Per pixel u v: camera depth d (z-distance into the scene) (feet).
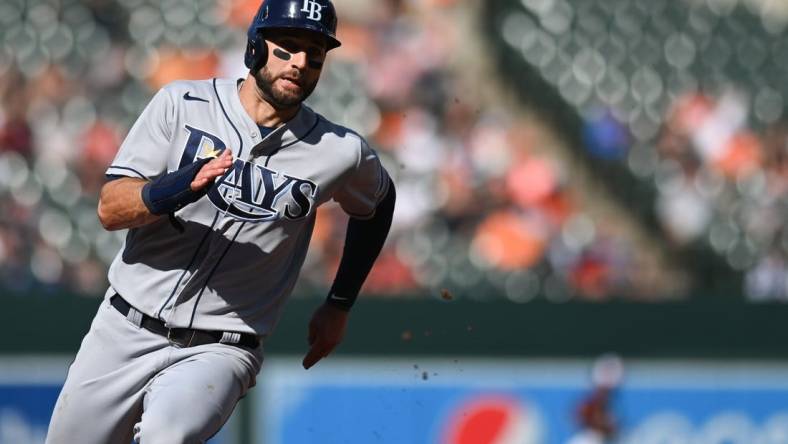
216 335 37.93
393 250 91.61
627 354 82.07
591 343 81.76
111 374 37.96
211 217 36.86
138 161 36.50
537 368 80.84
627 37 105.19
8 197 88.84
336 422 78.07
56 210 88.79
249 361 38.47
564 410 80.94
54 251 87.25
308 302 78.13
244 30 99.14
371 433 78.43
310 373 77.92
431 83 101.81
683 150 101.35
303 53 36.11
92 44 96.89
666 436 81.66
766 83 104.68
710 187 99.86
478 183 96.58
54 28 96.84
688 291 95.25
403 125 98.73
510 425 80.18
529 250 93.40
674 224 97.96
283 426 77.10
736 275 96.32
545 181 97.76
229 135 36.91
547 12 105.81
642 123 102.17
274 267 38.40
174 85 37.55
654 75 104.06
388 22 105.09
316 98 98.94
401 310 79.92
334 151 37.96
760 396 82.84
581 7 105.91
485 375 80.53
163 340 37.68
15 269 85.87
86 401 38.22
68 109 93.76
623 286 94.12
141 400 38.22
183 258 37.35
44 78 94.89
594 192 98.63
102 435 38.63
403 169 96.32
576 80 103.35
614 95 103.19
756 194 99.66
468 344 80.53
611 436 81.15
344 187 39.42
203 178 33.55
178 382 36.04
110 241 88.17
